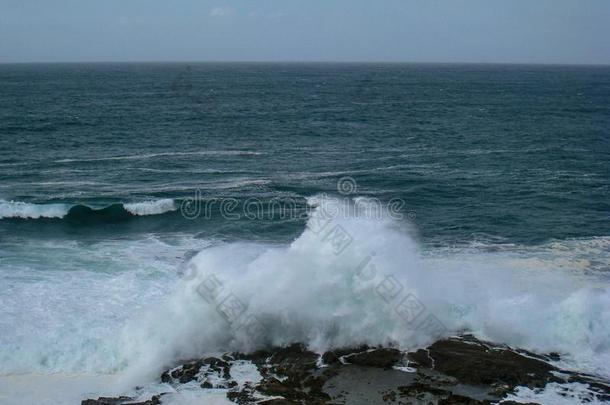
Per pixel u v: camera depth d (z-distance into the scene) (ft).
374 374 42.63
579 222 82.79
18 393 40.81
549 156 135.23
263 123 196.13
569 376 42.91
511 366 43.55
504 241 74.28
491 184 105.29
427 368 43.39
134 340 46.26
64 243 70.90
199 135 165.27
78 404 39.75
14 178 105.70
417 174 113.19
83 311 51.70
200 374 42.98
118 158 126.93
